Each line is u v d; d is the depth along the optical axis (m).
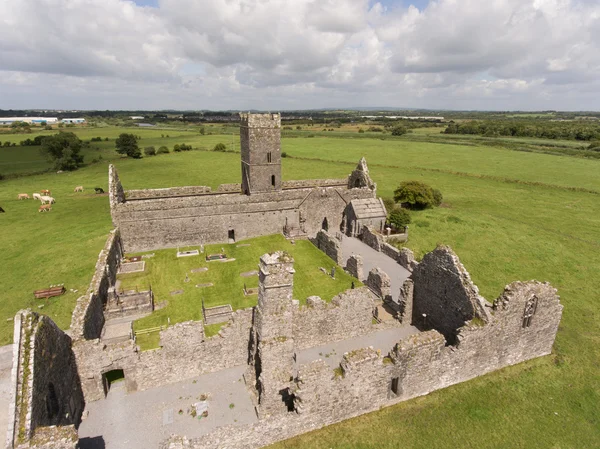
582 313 33.19
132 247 45.91
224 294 35.66
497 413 21.78
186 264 42.59
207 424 20.66
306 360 25.94
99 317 29.17
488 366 24.73
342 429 20.41
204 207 47.66
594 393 23.42
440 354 22.39
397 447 19.55
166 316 31.69
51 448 15.44
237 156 134.50
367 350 20.72
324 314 26.97
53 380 18.55
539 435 20.42
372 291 35.56
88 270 41.19
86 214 66.19
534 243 51.09
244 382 23.81
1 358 25.14
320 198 54.84
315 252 46.25
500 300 24.22
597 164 121.12
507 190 87.38
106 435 19.98
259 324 22.23
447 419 21.30
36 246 49.34
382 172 108.56
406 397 22.45
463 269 25.14
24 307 33.50
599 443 19.98
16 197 80.06
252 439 18.83
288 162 122.94
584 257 46.47
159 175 103.50
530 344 25.92
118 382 23.75
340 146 168.00
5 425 19.69
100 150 153.25
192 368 24.05
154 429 20.33
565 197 80.75
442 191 86.19
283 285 21.28
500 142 183.12
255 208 50.50
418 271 29.27
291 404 21.70
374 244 48.94
